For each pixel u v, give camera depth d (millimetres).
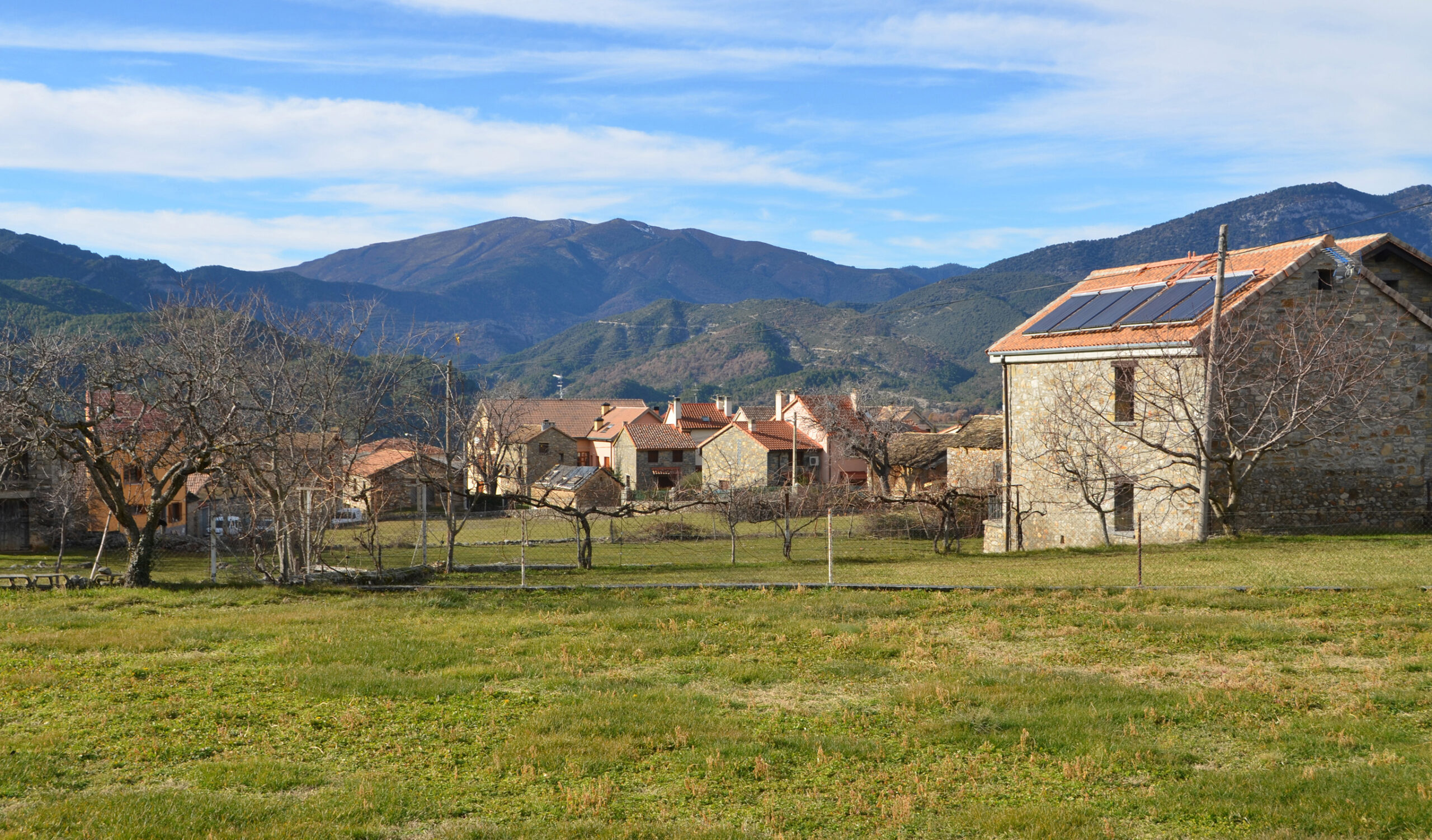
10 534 46750
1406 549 21328
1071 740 10031
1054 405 30312
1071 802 8523
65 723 11070
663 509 33062
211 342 23219
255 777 9281
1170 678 12422
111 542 49531
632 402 112562
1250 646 13820
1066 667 13195
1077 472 27188
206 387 22344
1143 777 9094
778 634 15586
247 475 26406
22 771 9414
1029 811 8219
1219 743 9945
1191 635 14430
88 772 9570
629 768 9594
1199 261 30688
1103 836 7738
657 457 87250
